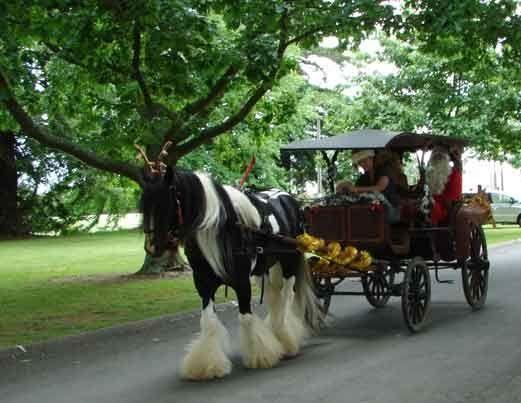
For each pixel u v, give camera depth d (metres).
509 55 14.41
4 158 33.69
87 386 7.10
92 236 33.53
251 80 12.49
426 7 13.31
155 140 13.80
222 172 23.50
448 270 17.41
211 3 12.70
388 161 10.06
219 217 7.19
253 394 6.61
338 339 9.07
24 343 8.84
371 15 13.09
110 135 14.49
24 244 28.86
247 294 7.58
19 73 14.75
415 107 26.80
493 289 13.58
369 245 9.36
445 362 7.66
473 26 13.46
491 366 7.43
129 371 7.71
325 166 10.98
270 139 20.80
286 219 8.70
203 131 15.09
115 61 14.22
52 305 12.16
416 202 10.05
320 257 9.12
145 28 12.42
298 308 8.72
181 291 13.62
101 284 14.95
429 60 26.02
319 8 13.17
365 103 27.17
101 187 32.19
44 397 6.73
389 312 11.12
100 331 9.68
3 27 11.27
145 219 6.72
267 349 7.62
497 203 38.91
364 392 6.56
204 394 6.68
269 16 12.62
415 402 6.22
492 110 25.56
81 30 12.34
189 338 9.55
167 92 13.27
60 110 16.17
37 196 34.88
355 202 9.45
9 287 14.78
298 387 6.80
